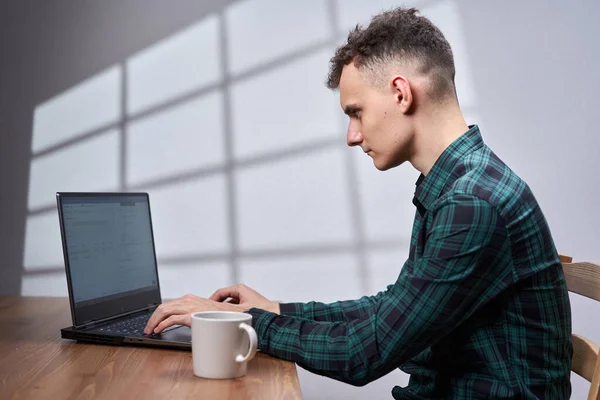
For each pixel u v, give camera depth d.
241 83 2.29
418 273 0.92
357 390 2.19
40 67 2.35
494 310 0.97
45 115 2.35
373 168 2.24
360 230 2.23
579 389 2.16
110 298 1.27
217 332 0.83
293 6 2.29
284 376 0.86
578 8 2.22
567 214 2.20
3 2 2.36
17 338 1.12
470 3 2.24
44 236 2.33
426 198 1.05
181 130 2.30
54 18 2.36
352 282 2.22
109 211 1.33
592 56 2.21
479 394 0.96
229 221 2.26
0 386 0.78
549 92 2.22
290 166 2.26
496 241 0.91
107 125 2.33
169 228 2.28
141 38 2.33
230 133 2.28
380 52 1.05
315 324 0.99
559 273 0.99
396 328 0.91
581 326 2.17
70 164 2.33
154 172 2.30
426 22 1.07
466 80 2.23
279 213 2.25
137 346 1.04
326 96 2.26
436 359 1.03
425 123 1.05
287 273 2.24
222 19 2.30
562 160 2.21
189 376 0.85
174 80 2.31
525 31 2.23
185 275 2.27
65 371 0.87
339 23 2.27
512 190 0.95
